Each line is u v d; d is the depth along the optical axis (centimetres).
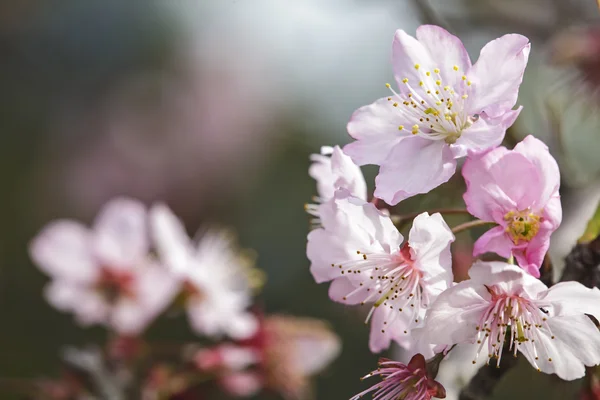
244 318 57
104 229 58
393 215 42
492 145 40
